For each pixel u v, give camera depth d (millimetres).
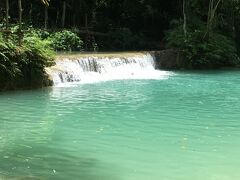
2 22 28188
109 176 9055
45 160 9953
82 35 34125
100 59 24297
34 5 34906
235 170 9508
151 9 36812
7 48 18422
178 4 37062
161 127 13203
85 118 14172
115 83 22016
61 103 16453
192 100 17734
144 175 9156
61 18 35719
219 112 15445
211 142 11641
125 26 37750
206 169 9562
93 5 36656
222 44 32375
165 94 19094
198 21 34188
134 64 26484
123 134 12328
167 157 10336
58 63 21969
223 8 35938
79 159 10102
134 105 16391
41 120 13820
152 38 37594
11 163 9672
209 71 29078
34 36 21281
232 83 23047
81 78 22500
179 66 30562
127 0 36969
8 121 13648
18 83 18969
